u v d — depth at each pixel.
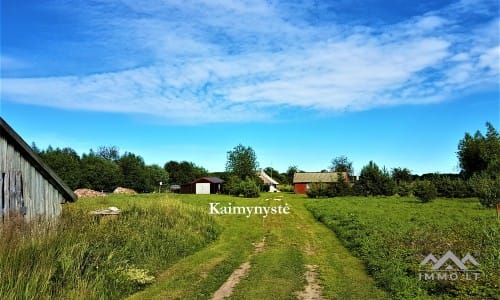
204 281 12.26
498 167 46.88
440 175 54.75
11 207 13.27
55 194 15.64
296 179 80.56
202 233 21.72
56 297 8.97
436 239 15.76
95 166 73.62
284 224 28.61
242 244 20.42
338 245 19.92
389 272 12.26
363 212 29.52
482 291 9.80
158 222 20.45
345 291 11.29
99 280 10.53
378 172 56.62
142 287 11.59
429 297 9.93
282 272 13.73
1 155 13.03
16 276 8.87
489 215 26.75
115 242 14.53
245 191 56.84
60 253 10.95
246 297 10.64
